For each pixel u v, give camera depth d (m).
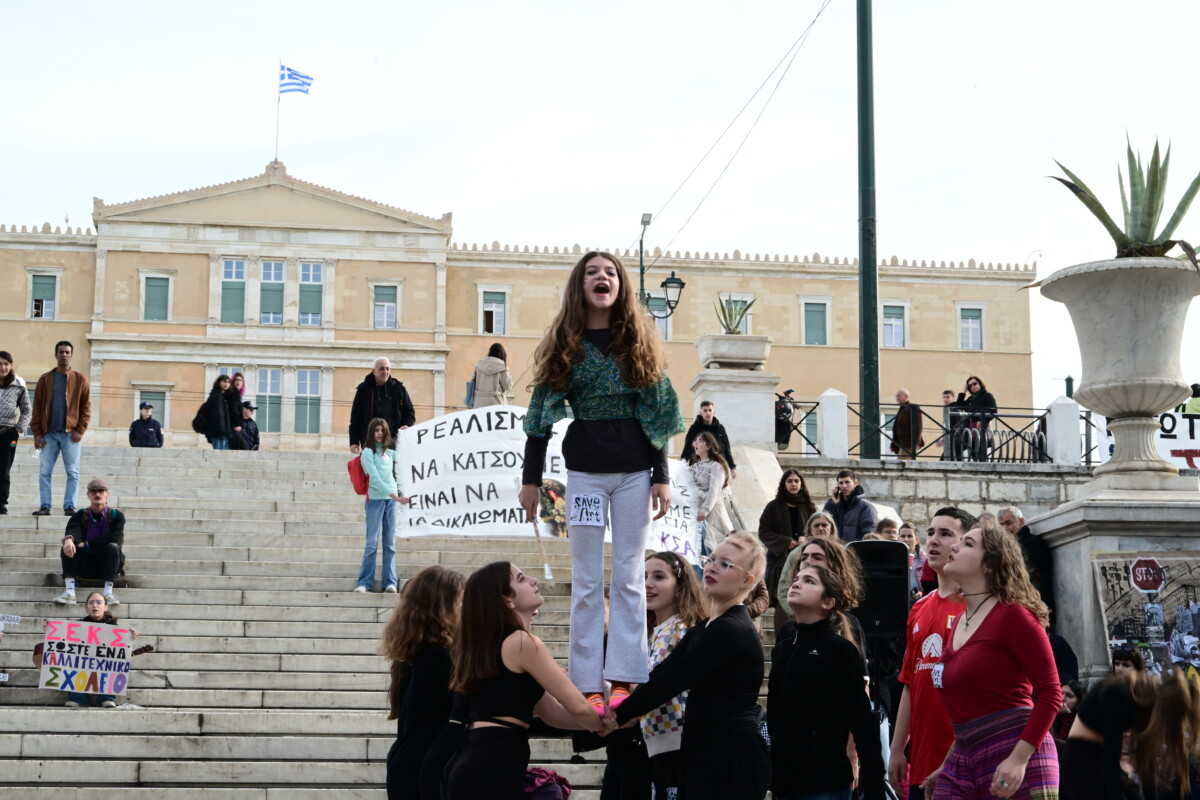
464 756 6.15
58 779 9.80
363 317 55.56
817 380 56.69
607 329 6.19
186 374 54.69
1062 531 11.31
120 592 13.39
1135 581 10.85
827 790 6.94
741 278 56.72
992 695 6.68
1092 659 10.84
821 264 57.12
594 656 6.12
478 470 15.72
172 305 55.00
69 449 16.16
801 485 13.59
